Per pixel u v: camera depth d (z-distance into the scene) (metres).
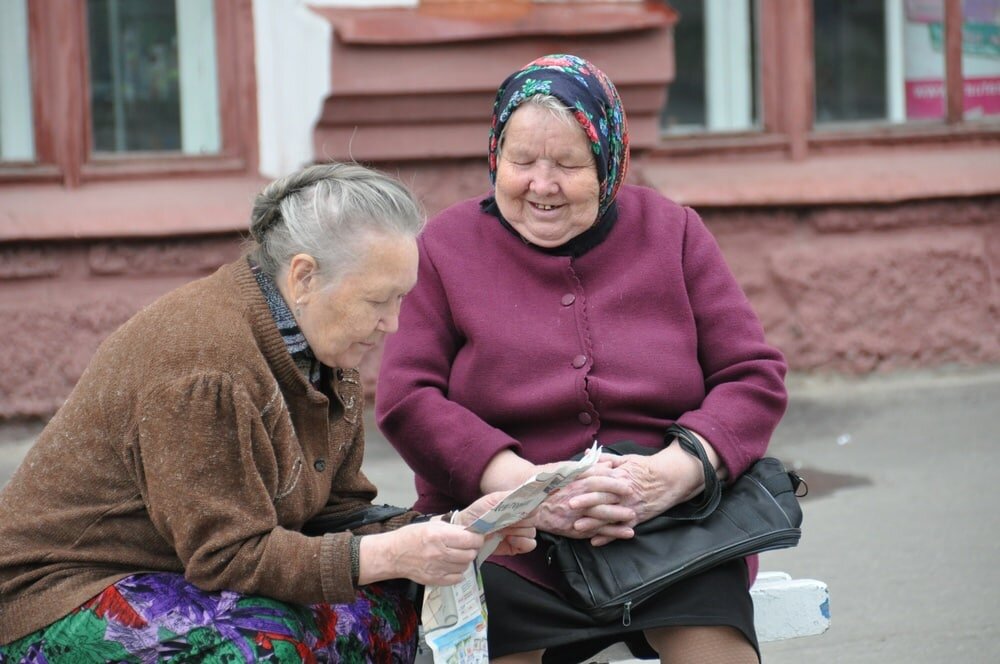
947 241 10.55
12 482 3.89
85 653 3.73
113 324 9.16
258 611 3.76
